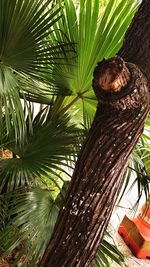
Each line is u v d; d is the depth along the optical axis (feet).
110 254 5.49
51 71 5.74
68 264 3.90
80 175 3.69
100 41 5.25
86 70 5.53
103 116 3.51
